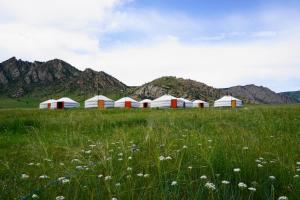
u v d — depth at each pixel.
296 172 4.57
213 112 22.19
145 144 7.03
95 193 3.89
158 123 11.49
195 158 5.16
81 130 13.28
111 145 7.73
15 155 7.97
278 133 9.48
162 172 4.53
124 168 4.96
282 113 19.06
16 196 3.97
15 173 5.51
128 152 6.20
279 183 4.12
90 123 15.57
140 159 5.67
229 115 18.58
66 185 4.32
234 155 5.20
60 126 14.82
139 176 4.51
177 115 19.31
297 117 16.28
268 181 4.10
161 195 3.53
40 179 4.85
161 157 4.99
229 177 4.24
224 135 8.80
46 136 11.45
